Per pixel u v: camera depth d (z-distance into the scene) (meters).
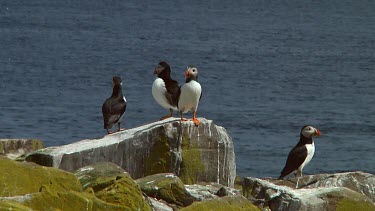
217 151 17.89
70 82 59.97
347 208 14.84
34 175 13.10
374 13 185.12
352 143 37.44
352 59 89.06
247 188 15.70
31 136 37.84
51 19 133.50
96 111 45.66
